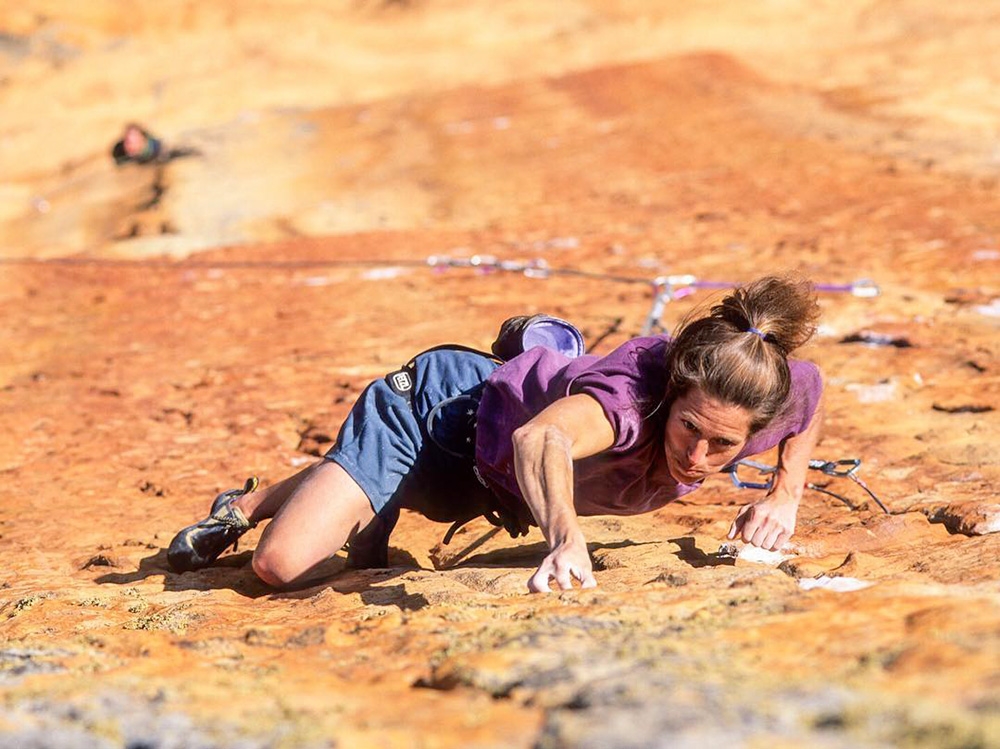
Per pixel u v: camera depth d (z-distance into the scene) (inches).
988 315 1228.5
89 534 730.8
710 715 249.1
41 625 495.8
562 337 576.7
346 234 2426.2
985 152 2637.8
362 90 5378.9
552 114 3981.3
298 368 1229.1
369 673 354.6
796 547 556.4
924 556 515.5
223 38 5876.0
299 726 278.8
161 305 1748.3
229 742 267.1
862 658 297.6
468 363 570.3
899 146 2802.7
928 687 261.4
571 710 271.1
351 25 6053.2
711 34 5570.9
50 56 5728.3
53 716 289.1
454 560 624.4
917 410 914.7
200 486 846.5
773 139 3102.9
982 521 585.6
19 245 3102.9
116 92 5413.4
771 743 232.4
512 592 496.1
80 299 1859.0
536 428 453.4
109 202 3361.2
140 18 5999.0
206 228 2721.5
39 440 1023.0
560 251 1931.6
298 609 502.3
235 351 1366.9
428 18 6048.2
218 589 572.7
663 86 4325.8
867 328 1193.4
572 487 442.3
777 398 452.8
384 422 567.5
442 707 292.2
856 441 824.3
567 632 359.6
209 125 4904.0
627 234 2042.3
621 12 5974.4
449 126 3922.2
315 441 944.3
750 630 342.0
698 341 452.8
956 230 1774.1
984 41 4630.9
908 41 4854.8
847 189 2306.8
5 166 4680.1
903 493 684.7
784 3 5757.9
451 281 1727.4
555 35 5930.1
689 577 454.3
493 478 545.0
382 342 1332.4
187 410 1089.4
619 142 3316.9
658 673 285.6
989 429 836.6
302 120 4343.0
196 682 334.0
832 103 3639.3
